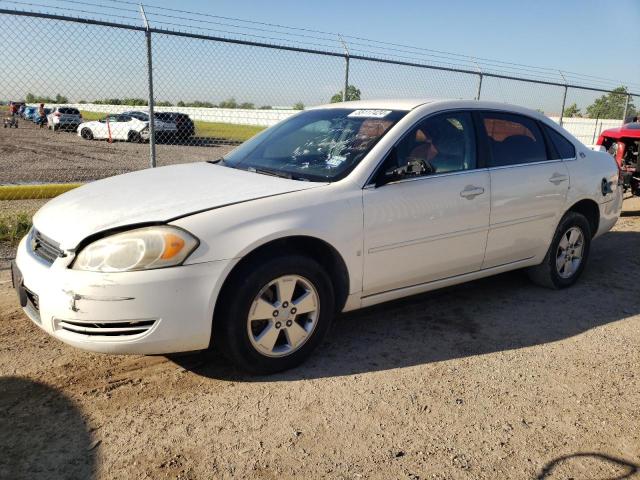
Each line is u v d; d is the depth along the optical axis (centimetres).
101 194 333
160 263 273
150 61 619
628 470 247
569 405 300
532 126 451
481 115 416
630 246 659
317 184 333
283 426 271
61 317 275
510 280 509
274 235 297
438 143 383
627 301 464
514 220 420
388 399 299
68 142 2280
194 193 319
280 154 391
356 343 368
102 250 274
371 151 352
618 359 357
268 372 318
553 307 445
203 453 249
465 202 383
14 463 237
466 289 482
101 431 263
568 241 479
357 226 331
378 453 253
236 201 304
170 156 1653
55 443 252
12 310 400
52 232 298
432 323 406
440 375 328
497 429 275
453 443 262
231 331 296
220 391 302
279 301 309
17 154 1711
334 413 284
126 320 272
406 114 378
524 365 345
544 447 262
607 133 864
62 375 313
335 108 432
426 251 370
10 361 326
